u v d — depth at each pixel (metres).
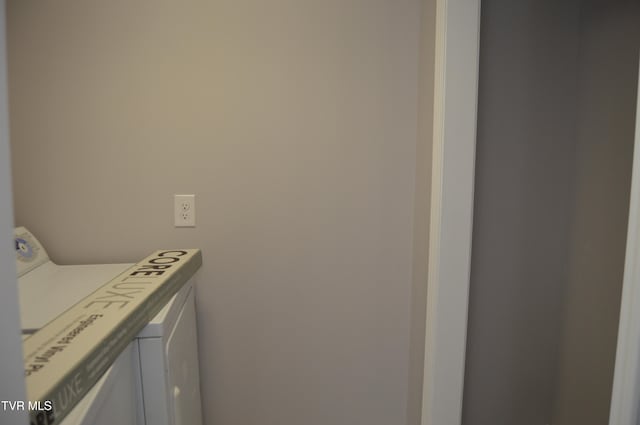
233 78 1.47
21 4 1.36
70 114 1.43
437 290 1.33
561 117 1.59
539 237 1.65
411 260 1.61
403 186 1.57
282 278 1.59
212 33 1.45
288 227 1.56
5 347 0.41
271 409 1.66
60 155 1.45
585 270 1.57
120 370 0.84
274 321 1.61
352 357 1.66
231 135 1.50
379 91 1.52
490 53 1.53
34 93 1.41
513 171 1.60
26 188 1.45
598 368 1.52
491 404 1.74
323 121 1.52
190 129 1.48
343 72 1.50
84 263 1.50
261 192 1.54
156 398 0.94
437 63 1.28
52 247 1.48
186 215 1.52
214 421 1.65
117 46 1.42
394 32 1.50
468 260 1.33
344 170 1.55
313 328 1.63
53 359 0.65
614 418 0.69
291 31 1.47
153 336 0.93
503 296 1.67
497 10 1.52
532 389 1.75
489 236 1.63
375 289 1.62
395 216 1.59
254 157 1.52
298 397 1.67
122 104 1.45
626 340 0.66
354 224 1.58
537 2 1.53
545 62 1.56
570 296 1.64
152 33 1.43
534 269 1.67
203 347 1.60
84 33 1.40
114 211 1.49
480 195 1.60
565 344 1.68
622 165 1.41
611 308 1.46
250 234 1.56
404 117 1.54
